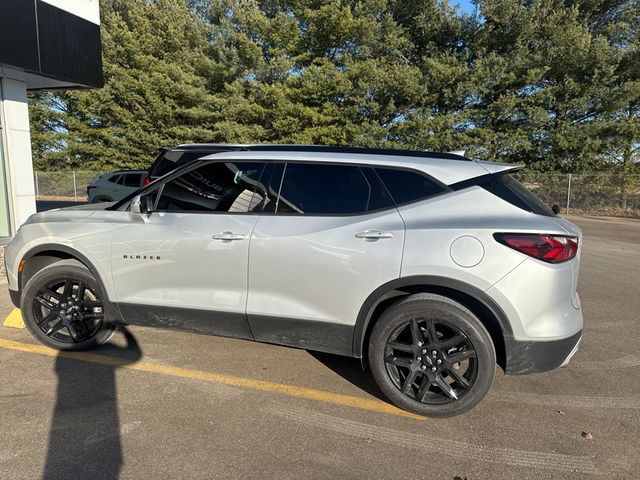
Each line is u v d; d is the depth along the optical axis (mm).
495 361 3037
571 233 3061
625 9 20859
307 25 24938
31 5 8445
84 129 27828
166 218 3639
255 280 3402
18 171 9195
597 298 6238
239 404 3297
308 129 22219
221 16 29453
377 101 22391
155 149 26234
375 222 3180
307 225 3301
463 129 21766
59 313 4000
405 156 3410
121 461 2627
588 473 2621
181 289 3613
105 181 14242
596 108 20312
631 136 19891
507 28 21469
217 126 23453
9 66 8148
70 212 4086
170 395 3391
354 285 3174
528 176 20281
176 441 2832
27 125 9359
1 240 8766
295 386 3586
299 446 2824
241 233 3408
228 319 3520
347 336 3268
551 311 2951
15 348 4129
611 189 18953
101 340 4051
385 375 3201
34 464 2578
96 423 2998
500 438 2953
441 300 3029
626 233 13289
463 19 22203
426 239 3033
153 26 27266
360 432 2992
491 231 2945
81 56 9805
